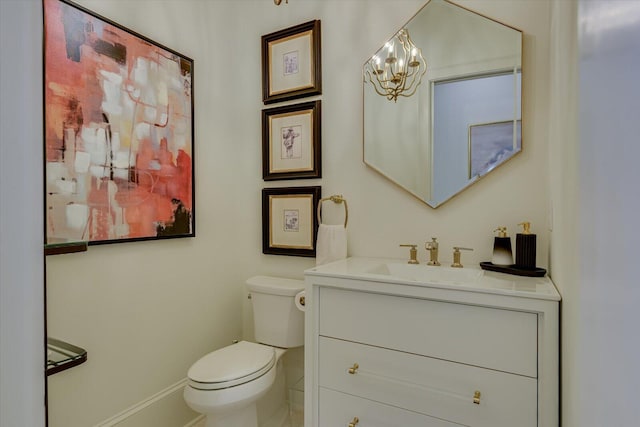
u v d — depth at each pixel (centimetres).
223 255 215
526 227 143
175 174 182
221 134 214
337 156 195
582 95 71
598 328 55
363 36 187
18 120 33
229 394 140
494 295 110
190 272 193
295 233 206
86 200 141
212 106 207
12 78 33
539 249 149
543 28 148
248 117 224
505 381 111
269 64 214
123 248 158
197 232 198
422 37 172
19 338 34
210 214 206
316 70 197
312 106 199
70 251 84
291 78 206
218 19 212
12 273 33
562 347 99
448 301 119
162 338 177
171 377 181
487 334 113
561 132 103
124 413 158
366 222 187
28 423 35
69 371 137
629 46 38
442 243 169
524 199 152
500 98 155
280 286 187
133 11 163
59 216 132
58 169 131
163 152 175
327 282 140
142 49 165
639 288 35
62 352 99
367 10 186
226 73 217
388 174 180
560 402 102
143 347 167
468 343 117
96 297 147
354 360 137
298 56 204
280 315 185
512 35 153
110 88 150
